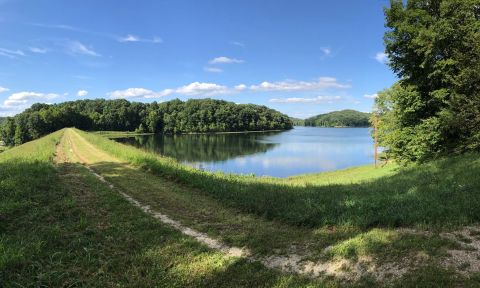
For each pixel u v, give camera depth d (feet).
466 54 59.82
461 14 61.36
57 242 21.57
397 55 71.15
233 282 17.84
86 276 17.81
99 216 27.96
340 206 28.45
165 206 32.12
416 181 42.47
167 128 443.73
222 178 47.57
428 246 19.39
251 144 258.98
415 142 69.92
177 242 22.74
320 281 17.58
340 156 177.99
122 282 17.33
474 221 22.89
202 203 33.35
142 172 52.29
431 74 64.23
